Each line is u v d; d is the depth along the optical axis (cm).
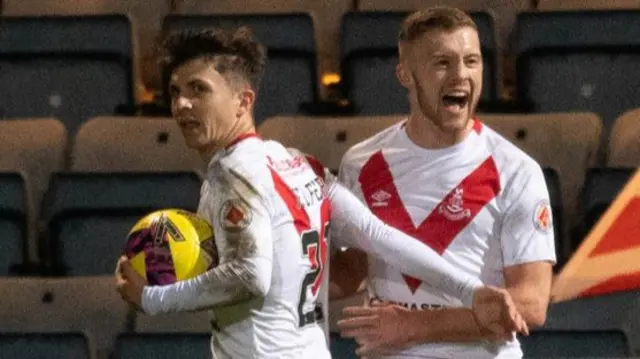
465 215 1388
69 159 2525
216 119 1316
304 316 1325
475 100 1393
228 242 1276
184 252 1296
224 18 2691
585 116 2448
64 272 2309
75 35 2719
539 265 1379
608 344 1938
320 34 2888
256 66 1345
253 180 1288
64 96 2677
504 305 1309
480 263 1391
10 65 2684
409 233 1401
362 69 2616
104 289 2191
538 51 2619
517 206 1382
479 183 1395
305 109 2609
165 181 2314
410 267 1362
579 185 2378
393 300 1411
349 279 1472
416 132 1419
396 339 1386
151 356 2003
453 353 1389
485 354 1388
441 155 1404
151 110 2666
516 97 2641
